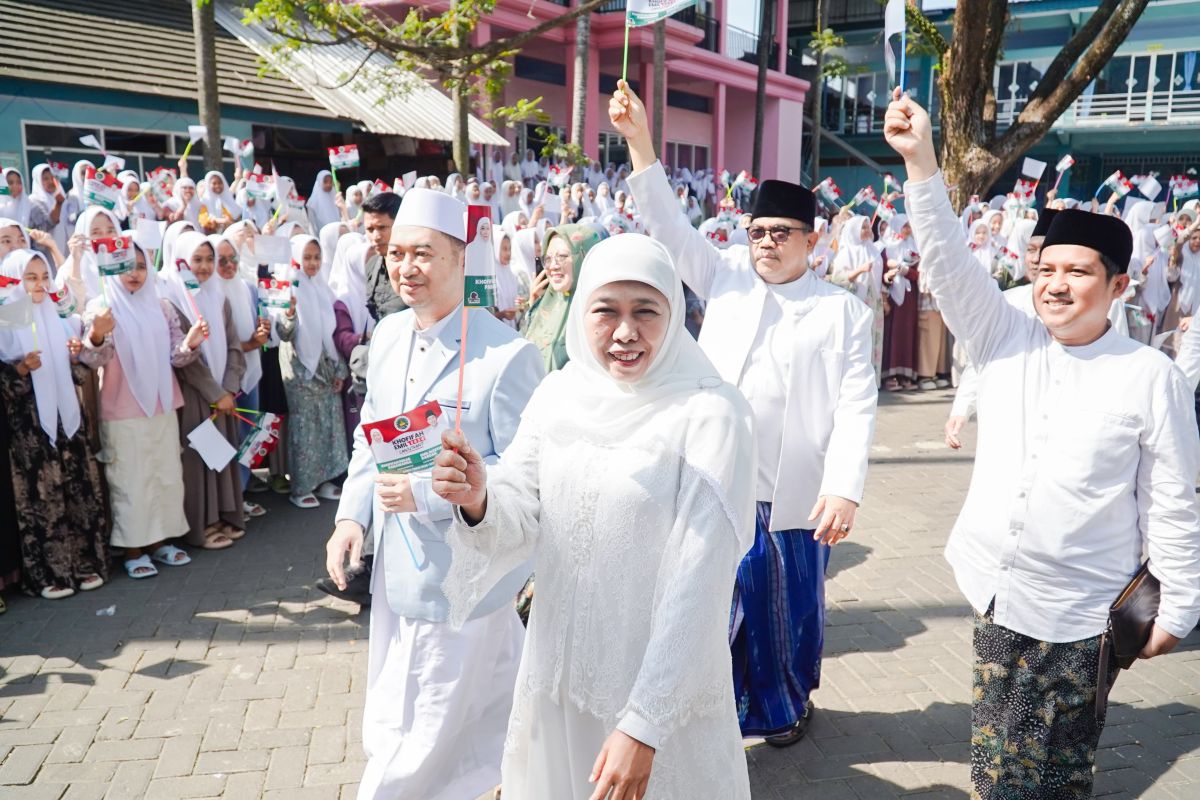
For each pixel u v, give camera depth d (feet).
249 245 21.36
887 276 35.50
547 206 41.16
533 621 7.14
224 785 11.43
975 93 39.24
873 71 113.29
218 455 18.25
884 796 11.35
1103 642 8.54
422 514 9.07
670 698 6.04
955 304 9.32
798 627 11.85
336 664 14.56
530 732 7.18
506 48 26.27
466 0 26.30
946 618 16.44
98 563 17.43
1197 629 16.28
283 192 33.50
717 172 91.35
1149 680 14.38
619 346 6.60
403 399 9.62
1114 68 100.01
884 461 26.89
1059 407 8.73
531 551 7.16
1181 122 95.35
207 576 17.98
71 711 13.05
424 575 9.16
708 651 6.26
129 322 17.31
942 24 102.37
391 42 26.09
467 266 6.81
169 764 11.83
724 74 90.33
